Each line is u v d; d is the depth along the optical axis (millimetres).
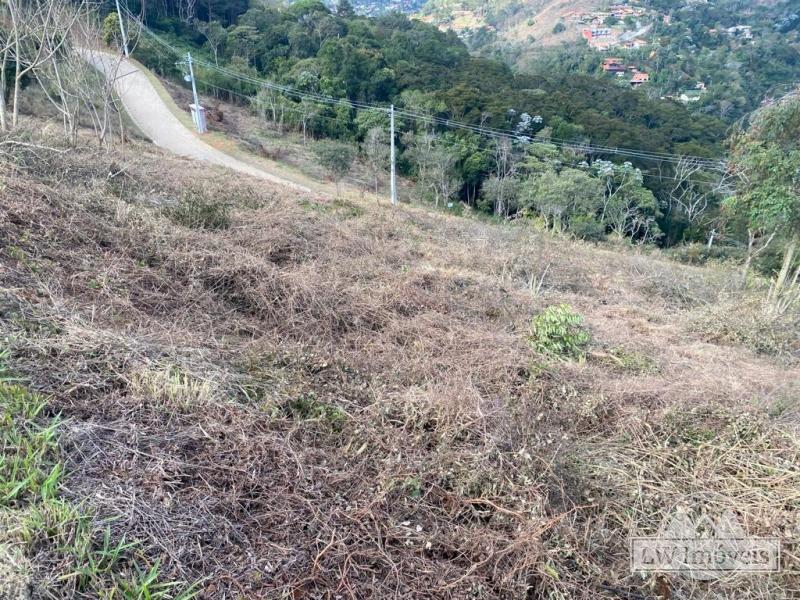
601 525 2250
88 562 1507
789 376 4316
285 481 2102
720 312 6215
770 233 7957
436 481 2312
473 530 2072
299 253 5355
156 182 6781
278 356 3176
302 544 1834
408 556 1900
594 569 1985
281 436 2387
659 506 2441
